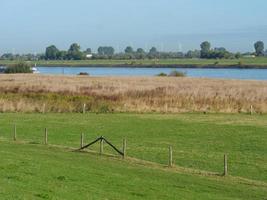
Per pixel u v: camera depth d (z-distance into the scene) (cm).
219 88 11688
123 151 4866
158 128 7231
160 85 12250
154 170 4078
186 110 9319
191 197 3055
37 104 9131
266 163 4828
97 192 2864
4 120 7744
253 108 9506
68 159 4247
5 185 2700
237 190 3497
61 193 2684
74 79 15025
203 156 5156
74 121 7819
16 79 14438
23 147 5034
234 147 5772
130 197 2848
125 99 9638
